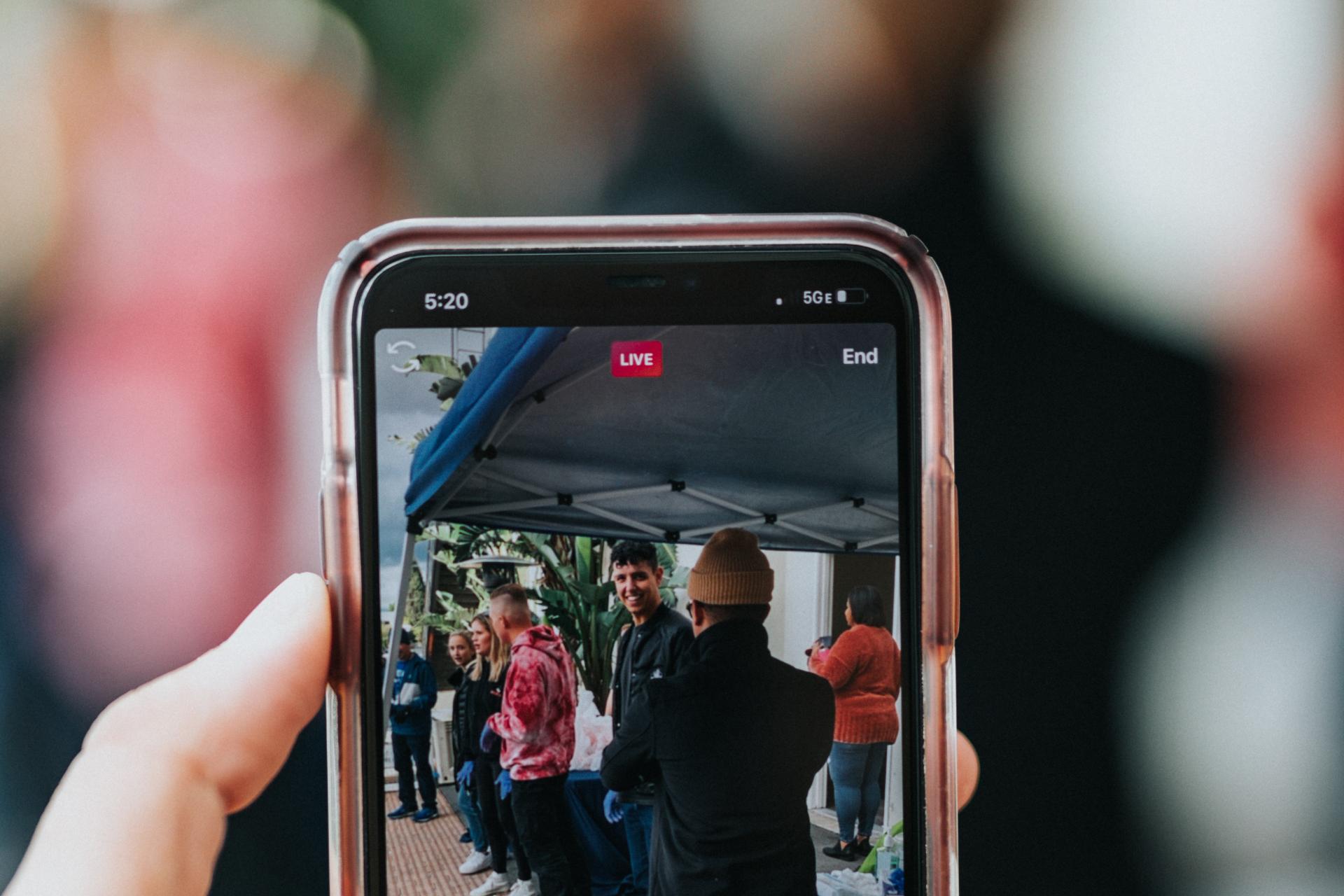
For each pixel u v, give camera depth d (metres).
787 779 0.70
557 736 0.70
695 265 0.72
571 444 0.71
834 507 0.70
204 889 0.57
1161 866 1.21
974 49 1.18
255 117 1.14
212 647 1.15
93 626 1.13
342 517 0.67
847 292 0.71
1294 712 1.15
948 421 0.70
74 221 1.12
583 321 0.71
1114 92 1.16
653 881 0.70
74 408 1.13
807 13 1.18
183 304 1.14
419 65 1.17
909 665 0.69
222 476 1.16
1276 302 1.15
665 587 0.71
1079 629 1.26
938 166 1.21
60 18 1.10
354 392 0.68
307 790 1.20
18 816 1.09
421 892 0.66
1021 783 1.26
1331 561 1.16
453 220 0.70
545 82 1.18
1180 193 1.16
